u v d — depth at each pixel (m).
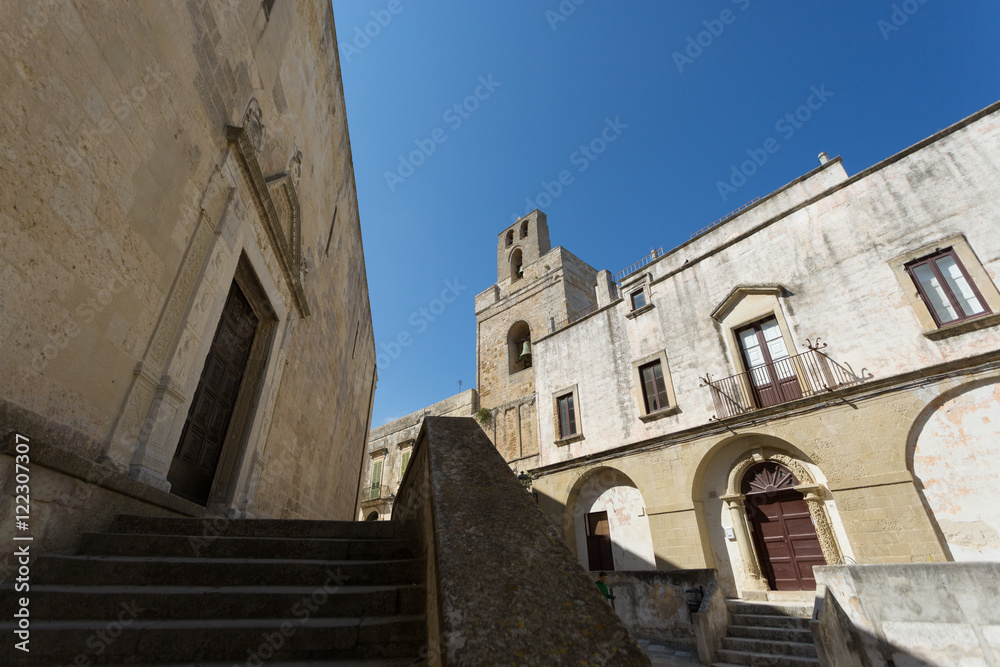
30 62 3.27
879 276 11.14
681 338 15.03
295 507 9.79
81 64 3.73
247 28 6.61
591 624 1.74
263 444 7.68
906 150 11.41
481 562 2.04
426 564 2.69
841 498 10.15
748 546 11.68
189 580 3.29
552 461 17.61
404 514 4.62
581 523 15.80
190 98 5.31
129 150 4.34
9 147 3.12
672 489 13.32
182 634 2.62
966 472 8.95
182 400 5.27
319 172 10.69
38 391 3.39
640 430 15.20
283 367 8.64
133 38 4.33
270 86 7.48
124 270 4.34
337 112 12.20
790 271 12.88
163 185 4.88
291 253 8.92
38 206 3.37
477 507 2.53
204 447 6.60
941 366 9.48
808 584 10.66
